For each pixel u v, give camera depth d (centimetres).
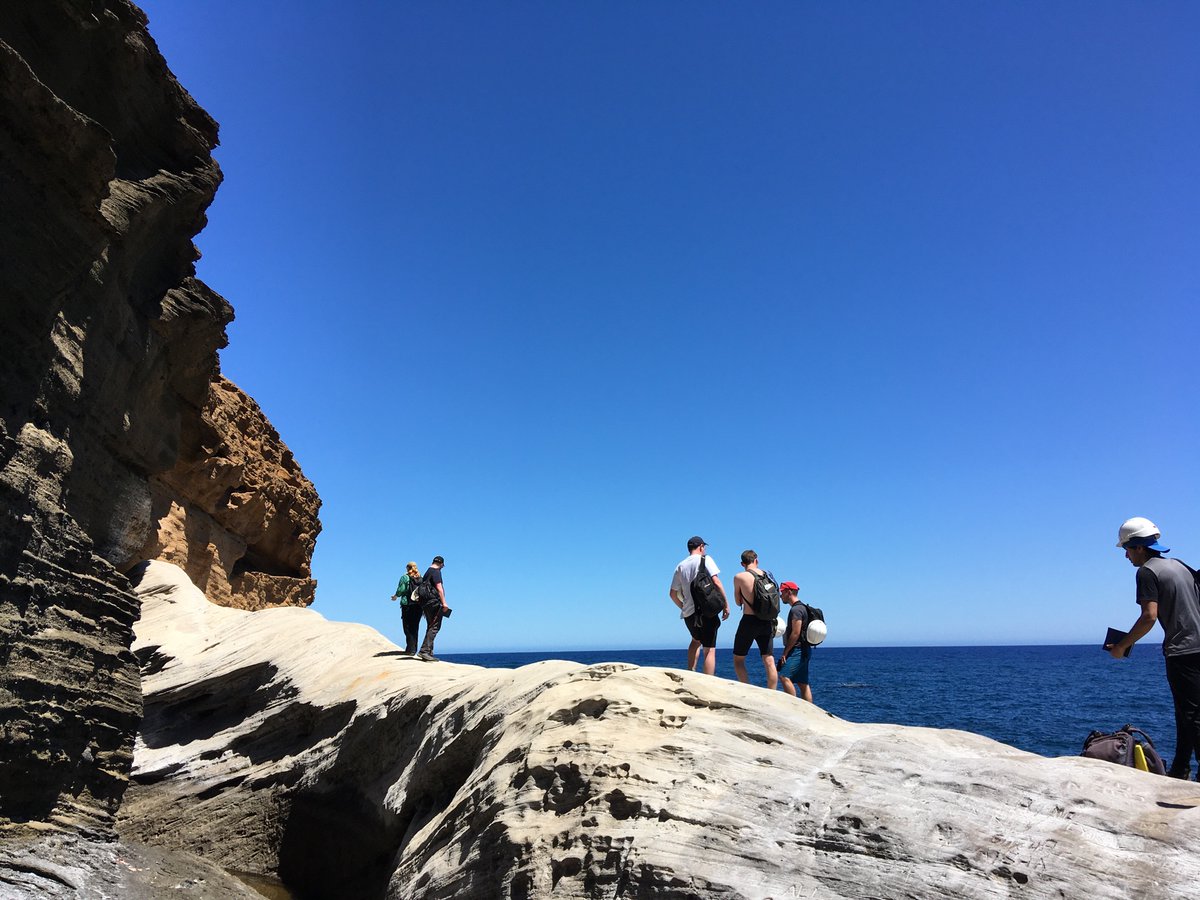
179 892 940
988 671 9331
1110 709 3956
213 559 2398
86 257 1030
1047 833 522
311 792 1189
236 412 2612
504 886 666
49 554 977
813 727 708
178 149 1410
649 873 589
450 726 969
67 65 1078
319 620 1634
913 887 520
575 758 699
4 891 768
